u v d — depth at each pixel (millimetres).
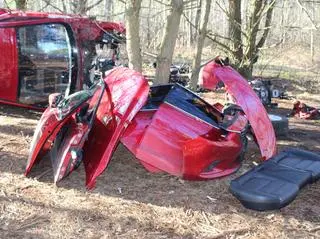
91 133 4602
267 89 9586
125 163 5078
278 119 6781
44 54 6500
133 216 3848
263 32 13750
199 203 4168
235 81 5176
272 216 3980
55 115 4188
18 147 5340
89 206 3980
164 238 3533
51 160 4770
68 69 6602
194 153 4426
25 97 6543
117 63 7156
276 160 4832
